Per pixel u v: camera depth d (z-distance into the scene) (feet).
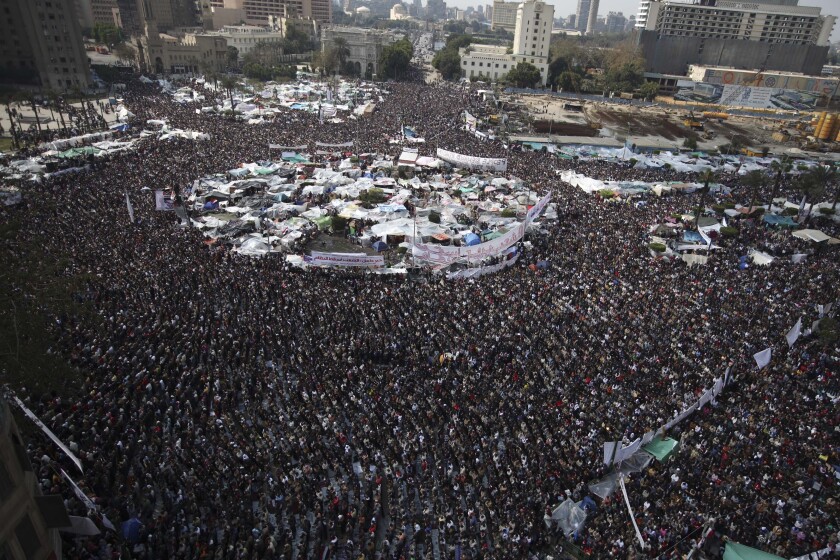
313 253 173.99
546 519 87.30
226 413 106.63
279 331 133.80
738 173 325.21
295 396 110.63
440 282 168.25
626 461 99.86
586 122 494.59
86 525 75.77
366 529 85.15
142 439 96.43
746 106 606.96
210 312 140.15
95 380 109.40
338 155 304.71
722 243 208.74
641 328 141.90
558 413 109.29
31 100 339.57
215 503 86.74
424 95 541.34
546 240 204.33
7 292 94.53
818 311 154.71
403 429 104.83
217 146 306.55
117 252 167.63
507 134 408.67
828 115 453.58
